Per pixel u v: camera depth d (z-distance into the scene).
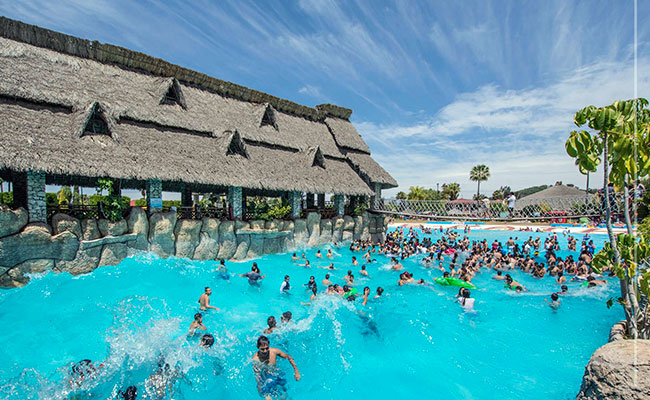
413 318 11.55
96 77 17.31
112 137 14.94
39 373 7.35
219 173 17.48
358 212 27.67
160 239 15.45
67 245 12.61
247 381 7.49
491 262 19.44
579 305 13.05
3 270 11.23
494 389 7.59
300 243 22.33
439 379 8.00
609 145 6.96
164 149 16.56
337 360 8.81
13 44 15.09
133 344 8.62
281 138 24.61
